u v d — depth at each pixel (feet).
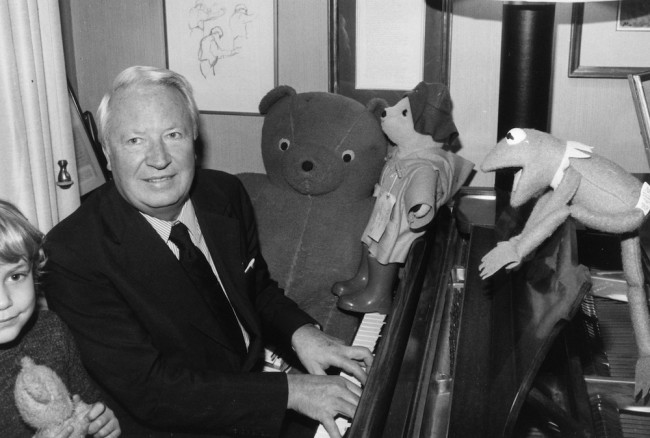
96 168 7.34
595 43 6.48
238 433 4.29
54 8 6.18
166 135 4.31
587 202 3.42
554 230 3.45
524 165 3.49
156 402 4.19
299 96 6.43
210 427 4.25
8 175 5.84
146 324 4.40
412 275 4.44
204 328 4.54
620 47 6.44
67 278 4.25
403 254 5.53
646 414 3.38
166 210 4.54
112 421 4.15
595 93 6.63
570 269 3.10
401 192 5.49
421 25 6.83
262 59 7.39
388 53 6.97
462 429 2.92
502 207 5.67
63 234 4.36
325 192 6.31
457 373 3.32
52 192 6.31
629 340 4.23
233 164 7.84
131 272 4.36
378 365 3.55
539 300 3.30
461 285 4.78
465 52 6.83
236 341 4.84
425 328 3.93
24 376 3.60
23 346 3.97
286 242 6.39
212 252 4.83
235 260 4.91
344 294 5.96
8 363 3.90
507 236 4.20
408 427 3.19
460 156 6.44
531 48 5.06
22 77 5.82
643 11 6.30
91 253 4.29
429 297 4.27
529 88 5.13
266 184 6.64
